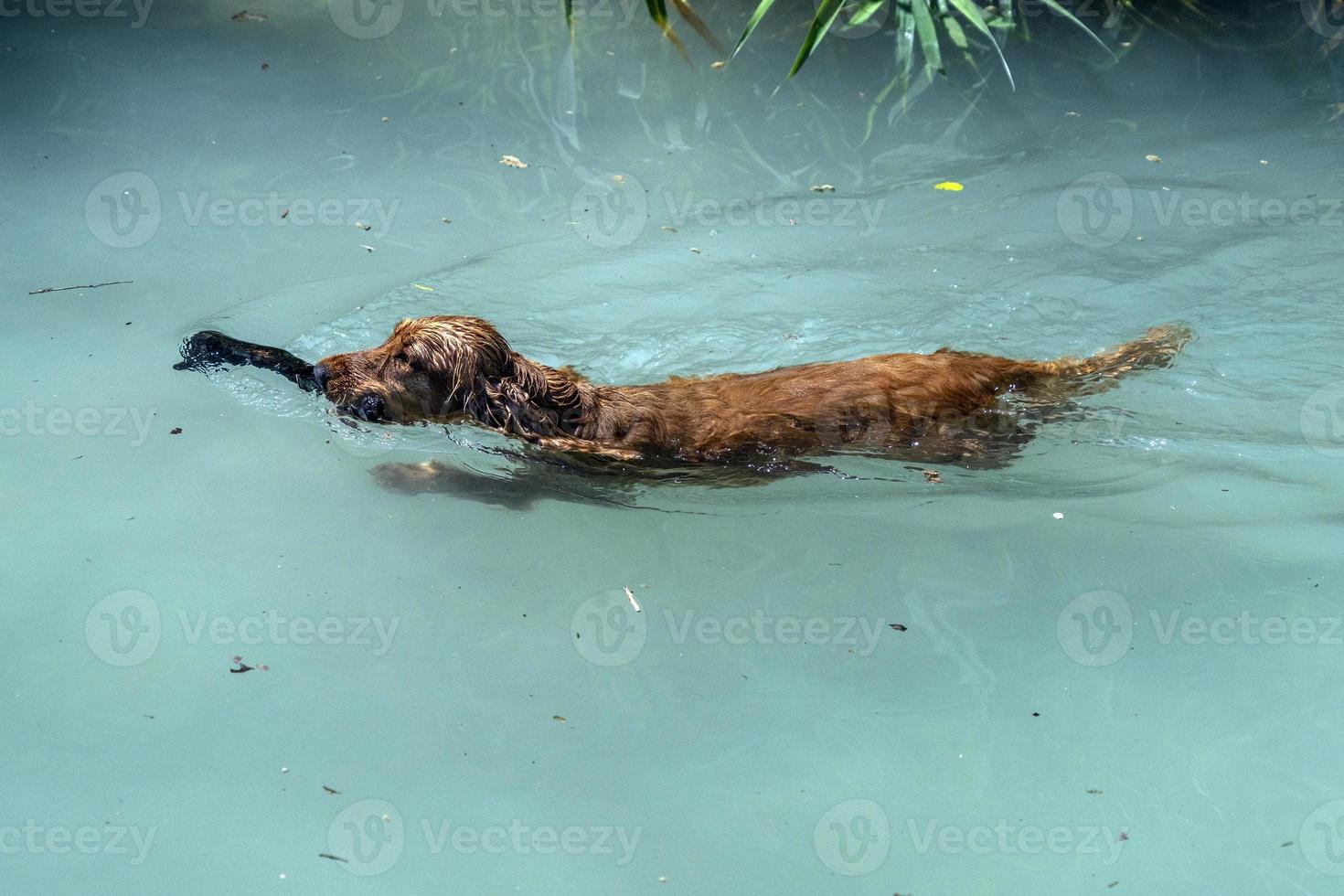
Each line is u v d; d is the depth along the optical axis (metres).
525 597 4.62
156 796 4.38
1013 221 5.38
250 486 4.76
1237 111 5.77
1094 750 4.45
